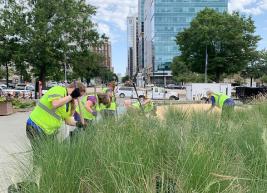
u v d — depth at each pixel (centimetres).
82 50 4547
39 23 4119
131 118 562
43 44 4150
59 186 334
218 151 380
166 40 14888
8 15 4203
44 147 406
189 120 679
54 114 566
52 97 556
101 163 349
